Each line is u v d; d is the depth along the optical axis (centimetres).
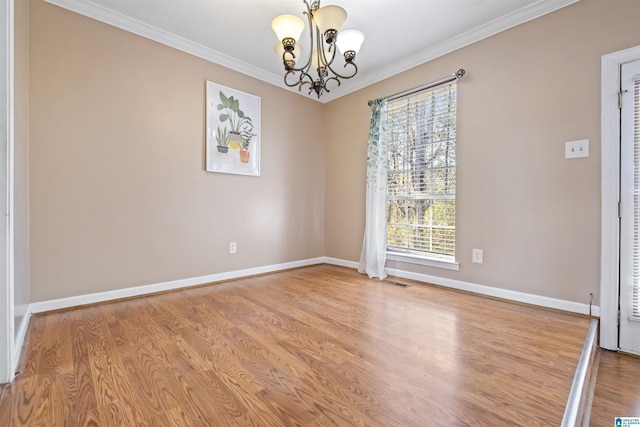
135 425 101
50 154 208
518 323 192
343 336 173
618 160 187
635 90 182
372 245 324
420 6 221
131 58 243
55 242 210
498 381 128
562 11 210
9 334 125
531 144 226
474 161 258
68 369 136
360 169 359
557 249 214
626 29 186
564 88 210
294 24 171
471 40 256
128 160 242
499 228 243
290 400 115
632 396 138
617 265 187
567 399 116
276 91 349
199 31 254
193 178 280
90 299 225
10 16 125
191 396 117
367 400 115
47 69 206
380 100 323
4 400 113
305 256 383
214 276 296
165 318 200
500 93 241
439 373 134
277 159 351
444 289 272
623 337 185
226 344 162
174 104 267
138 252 248
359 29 249
